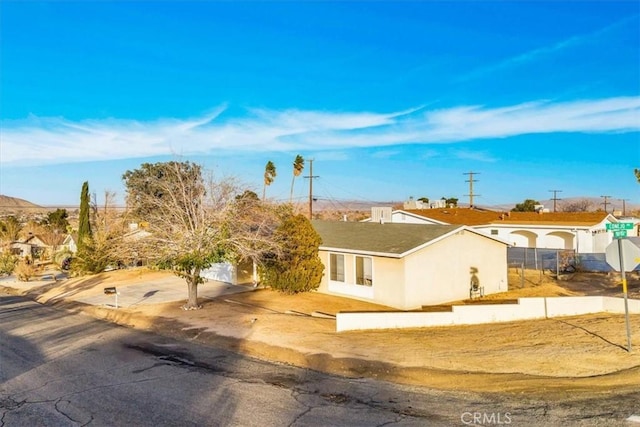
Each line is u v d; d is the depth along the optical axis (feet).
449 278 73.67
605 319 51.34
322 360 40.22
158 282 94.32
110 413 29.76
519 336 45.44
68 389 34.68
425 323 53.26
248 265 90.02
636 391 29.71
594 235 143.23
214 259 62.59
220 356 43.39
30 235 208.33
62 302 78.95
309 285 78.28
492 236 79.15
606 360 36.27
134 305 71.10
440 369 36.73
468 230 76.28
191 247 62.44
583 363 35.96
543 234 151.43
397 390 32.71
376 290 71.97
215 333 51.47
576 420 25.85
